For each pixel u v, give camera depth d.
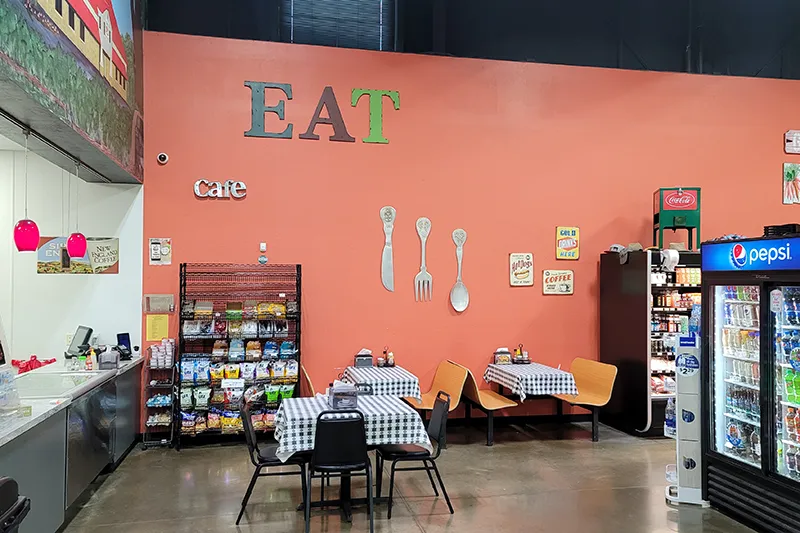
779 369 3.82
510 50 7.80
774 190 7.44
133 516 4.01
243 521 3.95
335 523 3.92
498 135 6.84
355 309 6.46
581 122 7.03
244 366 5.72
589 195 7.03
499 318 6.79
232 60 6.27
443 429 4.20
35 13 3.11
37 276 5.83
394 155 6.60
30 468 3.13
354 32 7.55
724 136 7.35
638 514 4.13
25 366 5.31
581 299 6.98
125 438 5.28
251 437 4.06
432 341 6.63
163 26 7.09
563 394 5.93
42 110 3.32
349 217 6.48
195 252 6.14
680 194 6.63
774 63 8.16
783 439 3.80
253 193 6.28
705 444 4.30
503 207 6.83
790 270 3.60
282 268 6.32
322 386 6.36
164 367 5.78
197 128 6.18
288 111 6.38
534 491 4.57
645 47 8.07
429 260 6.65
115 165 5.02
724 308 4.32
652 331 6.51
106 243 5.97
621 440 6.12
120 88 5.05
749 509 3.89
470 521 3.97
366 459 3.72
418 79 6.67
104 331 5.93
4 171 5.80
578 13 7.97
